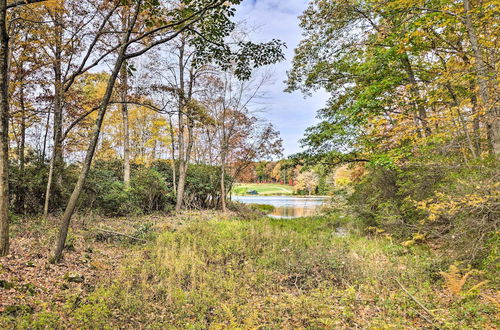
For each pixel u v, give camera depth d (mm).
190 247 8273
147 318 4625
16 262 5609
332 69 12758
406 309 4965
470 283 5441
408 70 10125
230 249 8578
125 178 15555
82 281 5617
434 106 8805
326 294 5750
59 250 6207
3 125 5699
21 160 11570
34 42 10133
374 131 9812
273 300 5570
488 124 7523
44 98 11758
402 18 9117
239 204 25125
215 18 7379
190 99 14656
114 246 8531
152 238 9367
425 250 8234
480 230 5605
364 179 13250
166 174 20250
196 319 4766
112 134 25234
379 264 7219
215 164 22219
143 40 10727
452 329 4062
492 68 6551
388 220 10164
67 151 14133
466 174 6402
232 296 5590
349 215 14203
